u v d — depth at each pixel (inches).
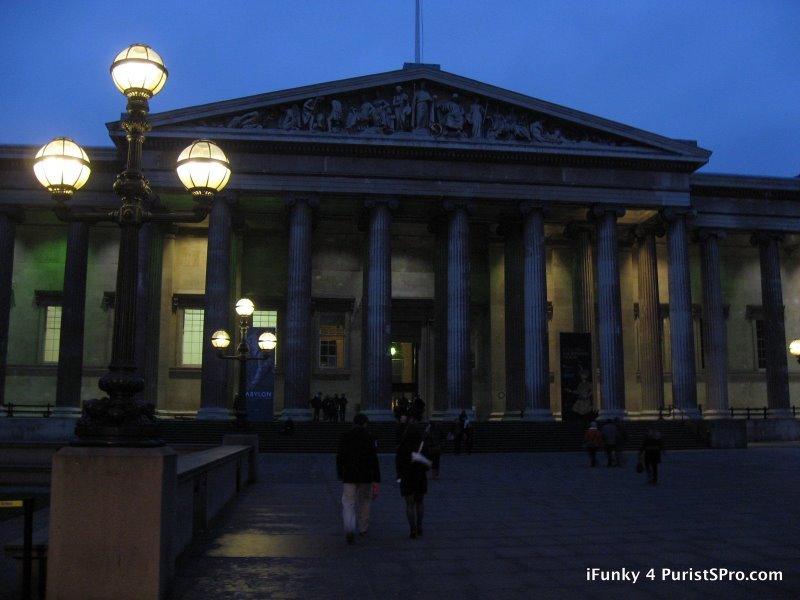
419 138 1943.9
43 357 2196.1
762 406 2459.4
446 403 2022.6
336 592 407.5
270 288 2274.9
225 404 1846.7
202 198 442.3
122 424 378.6
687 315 2022.6
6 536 559.5
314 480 1053.2
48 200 1939.0
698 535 593.6
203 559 486.9
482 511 733.9
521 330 2102.6
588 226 2210.9
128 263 406.3
